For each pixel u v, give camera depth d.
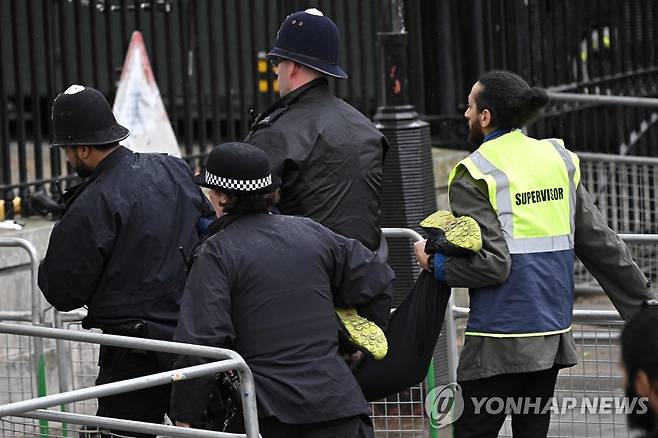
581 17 41.25
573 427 22.62
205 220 20.55
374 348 18.45
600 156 37.41
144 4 34.19
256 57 35.06
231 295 17.38
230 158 17.66
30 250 23.84
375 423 24.05
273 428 17.27
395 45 28.66
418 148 28.70
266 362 17.28
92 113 19.70
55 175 31.41
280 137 20.11
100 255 19.39
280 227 17.89
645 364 11.08
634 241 22.95
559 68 40.56
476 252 18.62
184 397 16.78
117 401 20.36
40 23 41.75
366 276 18.28
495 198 18.81
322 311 17.69
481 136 19.75
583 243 19.72
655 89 43.75
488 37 38.59
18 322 24.30
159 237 19.73
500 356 18.92
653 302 19.48
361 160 20.31
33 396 24.86
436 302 19.47
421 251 19.28
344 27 38.12
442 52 38.47
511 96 19.20
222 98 42.78
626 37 42.53
